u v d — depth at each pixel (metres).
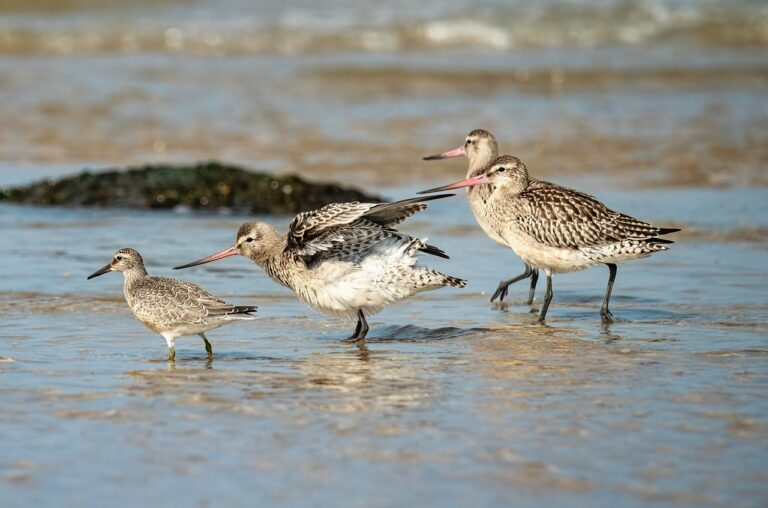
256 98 31.39
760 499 7.78
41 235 18.48
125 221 19.77
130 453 8.70
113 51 37.56
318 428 9.30
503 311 14.38
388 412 9.77
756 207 20.53
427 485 8.05
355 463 8.48
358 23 40.84
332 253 12.87
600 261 14.08
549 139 26.89
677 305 14.34
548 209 14.23
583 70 35.97
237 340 12.77
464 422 9.45
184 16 41.16
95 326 13.20
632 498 7.80
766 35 41.72
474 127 28.22
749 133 27.62
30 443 8.91
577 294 15.33
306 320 13.80
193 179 21.59
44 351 11.95
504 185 14.85
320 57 37.34
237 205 21.03
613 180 22.89
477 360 11.66
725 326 13.12
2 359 11.54
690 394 10.20
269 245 13.41
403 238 12.88
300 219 12.91
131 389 10.47
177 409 9.83
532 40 40.84
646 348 12.07
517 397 10.18
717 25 42.41
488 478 8.17
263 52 38.00
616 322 13.55
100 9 41.56
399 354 12.02
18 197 21.20
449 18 41.69
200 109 29.91
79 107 29.62
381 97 31.89
